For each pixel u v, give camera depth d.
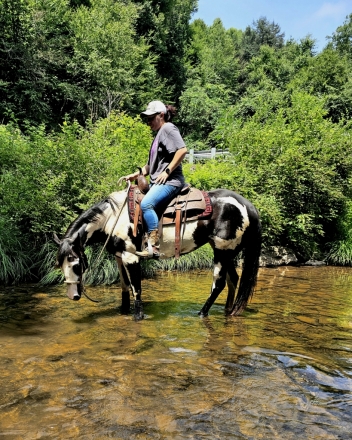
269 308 5.04
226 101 31.59
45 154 6.74
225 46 47.31
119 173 6.84
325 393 2.71
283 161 9.44
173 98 30.72
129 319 4.35
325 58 29.94
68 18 19.73
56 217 6.47
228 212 4.33
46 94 18.03
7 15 14.94
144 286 6.17
